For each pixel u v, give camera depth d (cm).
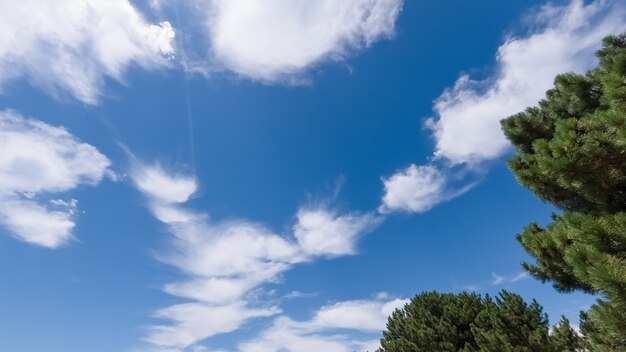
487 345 1816
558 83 1034
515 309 1889
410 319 2720
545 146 741
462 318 2373
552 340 1588
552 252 827
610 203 739
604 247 554
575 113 999
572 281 938
